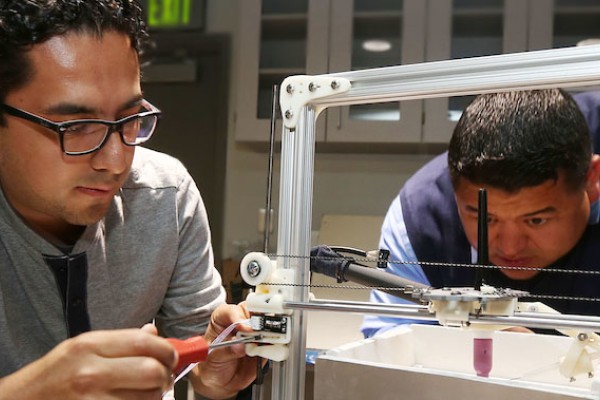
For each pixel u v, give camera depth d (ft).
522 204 4.33
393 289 2.20
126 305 2.99
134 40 2.29
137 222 3.01
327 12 5.67
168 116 6.68
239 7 6.34
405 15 5.47
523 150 4.23
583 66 1.86
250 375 2.58
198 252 3.26
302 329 2.20
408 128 5.31
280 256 2.20
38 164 2.20
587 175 4.29
